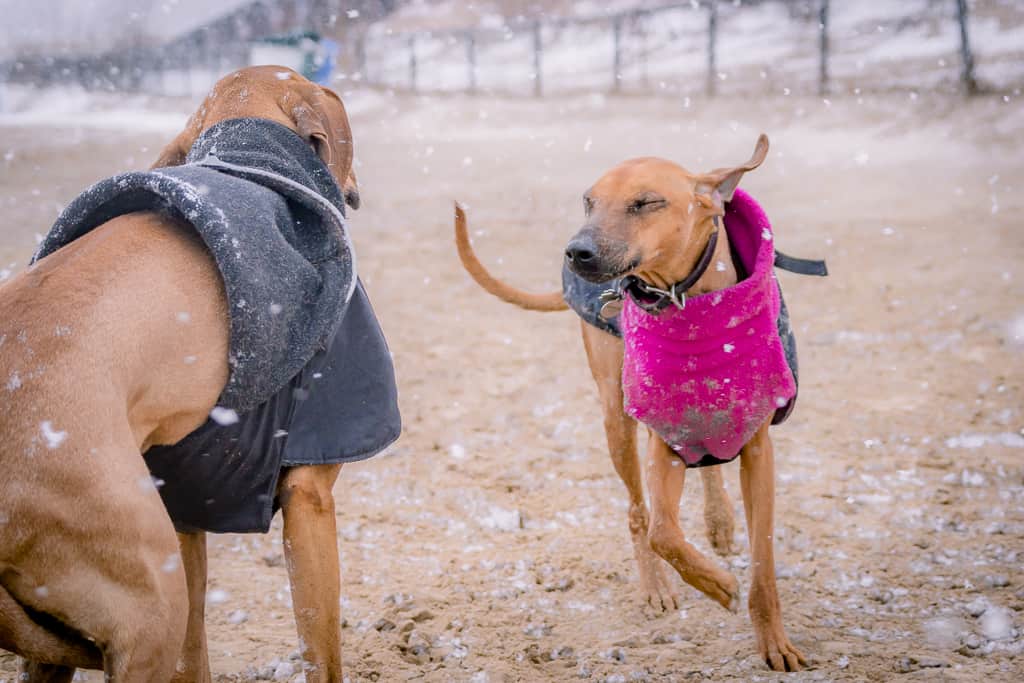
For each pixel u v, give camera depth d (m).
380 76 31.67
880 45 22.16
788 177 13.98
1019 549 4.25
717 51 25.72
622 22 30.19
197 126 3.33
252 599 4.16
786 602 3.96
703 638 3.78
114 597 2.30
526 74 28.92
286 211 2.91
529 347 7.46
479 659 3.65
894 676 3.38
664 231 3.38
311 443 2.94
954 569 4.12
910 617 3.79
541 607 4.05
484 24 33.94
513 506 4.94
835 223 10.93
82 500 2.25
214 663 3.65
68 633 2.35
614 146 18.52
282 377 2.75
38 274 2.51
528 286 9.02
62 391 2.30
